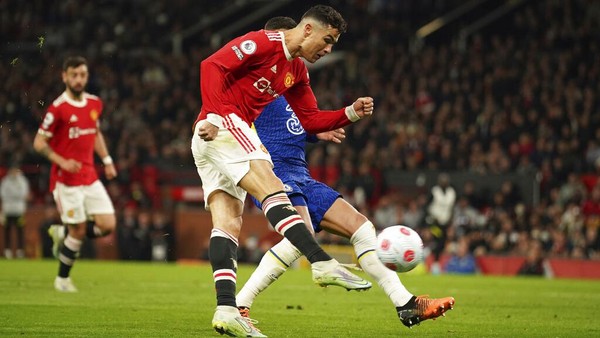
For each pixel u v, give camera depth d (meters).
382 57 99.12
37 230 73.94
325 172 79.69
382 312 29.44
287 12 116.38
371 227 23.30
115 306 29.47
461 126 86.38
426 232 70.94
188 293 36.38
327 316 27.56
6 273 47.09
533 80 89.88
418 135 84.12
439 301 20.47
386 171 80.12
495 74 92.62
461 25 111.88
